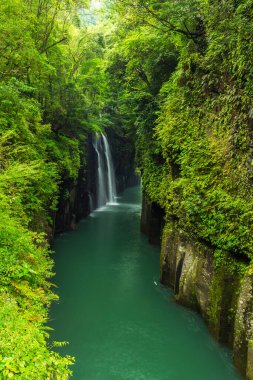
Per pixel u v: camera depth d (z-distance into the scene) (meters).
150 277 11.91
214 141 8.44
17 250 5.78
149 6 10.16
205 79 8.85
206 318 7.94
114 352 7.57
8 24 10.02
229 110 7.81
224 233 7.19
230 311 7.04
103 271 12.52
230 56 7.75
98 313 9.31
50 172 11.05
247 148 7.11
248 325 6.08
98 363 7.19
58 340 8.01
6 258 5.32
